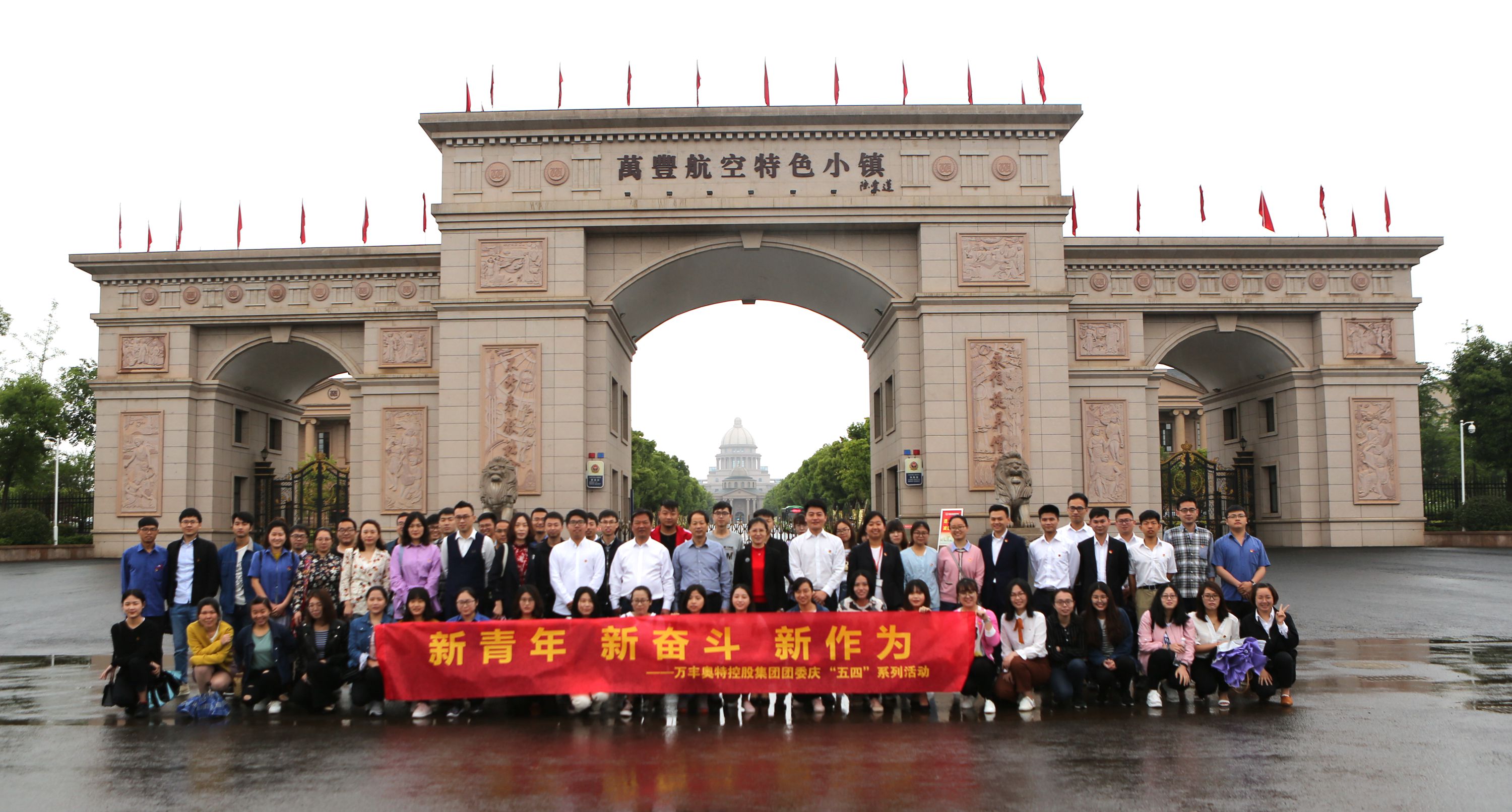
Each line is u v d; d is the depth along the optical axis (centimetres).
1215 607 1183
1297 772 880
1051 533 1261
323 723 1132
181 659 1321
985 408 2931
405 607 1230
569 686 1136
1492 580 2483
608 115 2939
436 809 788
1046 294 2944
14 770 920
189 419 3406
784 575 1234
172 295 3434
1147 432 3409
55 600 2383
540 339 2930
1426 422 6506
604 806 792
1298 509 3547
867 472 7756
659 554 1232
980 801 797
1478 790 821
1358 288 3512
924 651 1134
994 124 2983
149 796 832
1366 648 1636
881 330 3331
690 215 2939
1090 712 1153
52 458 5106
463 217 2952
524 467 2891
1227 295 3491
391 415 3262
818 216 2947
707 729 1082
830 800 803
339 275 3369
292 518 4038
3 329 4856
